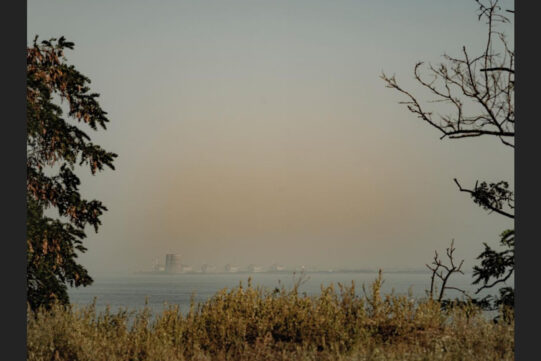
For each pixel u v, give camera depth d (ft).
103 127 53.52
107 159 52.80
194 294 39.14
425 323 36.94
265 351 34.27
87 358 33.27
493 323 35.78
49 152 51.49
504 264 45.21
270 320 38.40
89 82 53.16
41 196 50.55
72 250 50.49
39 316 37.47
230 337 36.32
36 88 51.01
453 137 43.47
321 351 34.27
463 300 43.27
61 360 33.30
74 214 50.90
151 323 38.14
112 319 38.91
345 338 34.27
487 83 42.39
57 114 53.01
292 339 35.99
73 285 50.70
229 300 39.68
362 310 37.19
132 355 34.73
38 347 33.94
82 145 52.42
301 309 38.06
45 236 47.96
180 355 34.01
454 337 34.09
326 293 38.96
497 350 32.45
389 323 37.19
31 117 49.34
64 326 36.29
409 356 30.76
